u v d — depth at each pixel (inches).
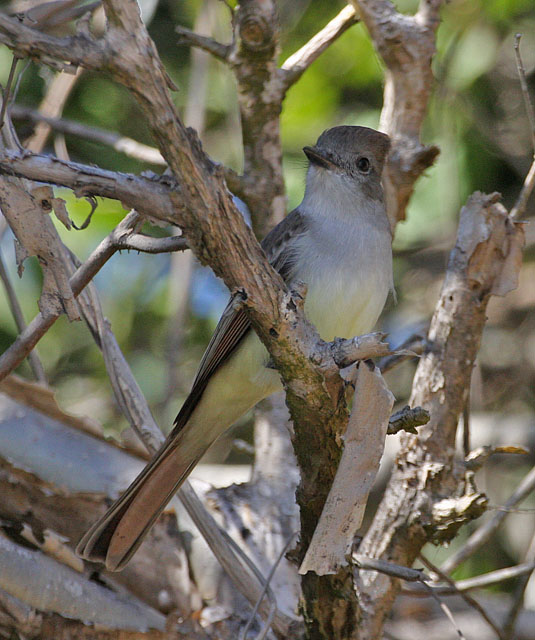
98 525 251.1
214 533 256.4
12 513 269.4
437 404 251.9
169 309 474.0
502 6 462.9
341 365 196.5
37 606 250.5
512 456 450.3
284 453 307.3
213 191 177.9
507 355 485.7
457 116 467.8
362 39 476.1
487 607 356.2
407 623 348.8
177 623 263.4
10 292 280.5
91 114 472.1
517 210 257.1
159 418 448.5
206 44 307.6
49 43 163.5
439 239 486.9
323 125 484.4
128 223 222.1
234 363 284.0
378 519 253.9
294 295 193.9
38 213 201.9
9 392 293.9
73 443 288.8
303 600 227.0
